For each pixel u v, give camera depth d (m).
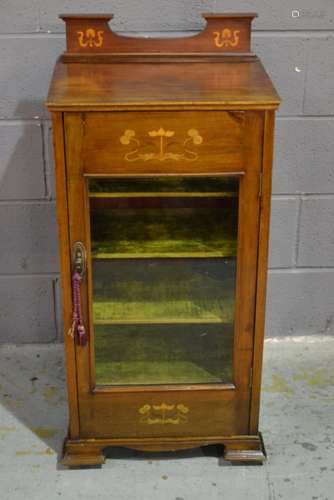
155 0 2.05
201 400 1.86
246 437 1.91
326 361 2.35
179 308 1.80
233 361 1.83
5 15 2.04
